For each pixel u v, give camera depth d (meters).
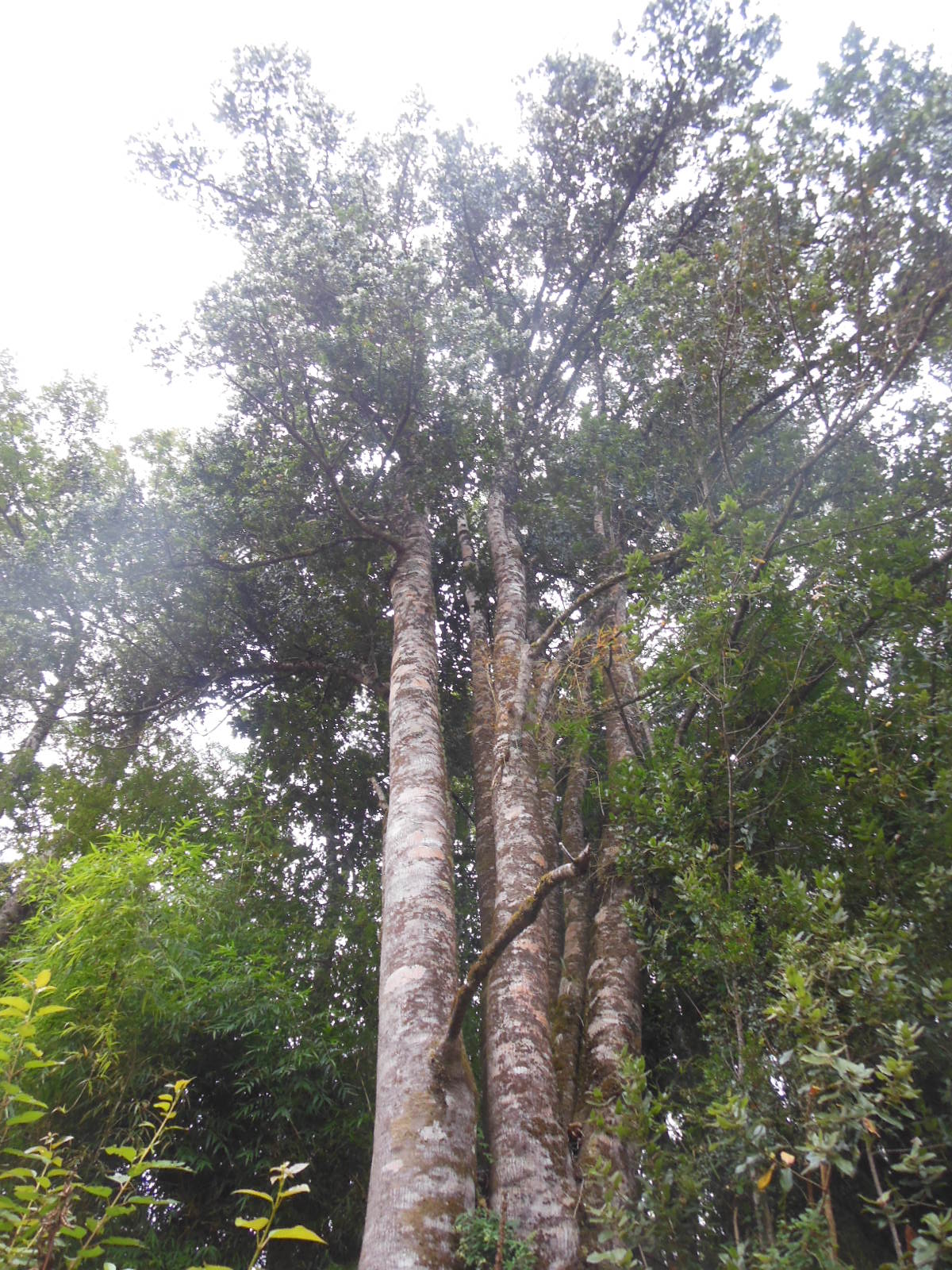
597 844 7.81
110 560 9.48
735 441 8.27
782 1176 3.19
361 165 11.48
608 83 11.29
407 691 7.40
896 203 6.51
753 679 6.07
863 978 3.53
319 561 10.12
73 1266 2.54
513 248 12.28
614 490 9.43
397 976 5.17
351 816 10.60
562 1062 5.58
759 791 5.76
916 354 6.39
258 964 6.90
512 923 4.25
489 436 9.66
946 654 5.27
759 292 6.66
